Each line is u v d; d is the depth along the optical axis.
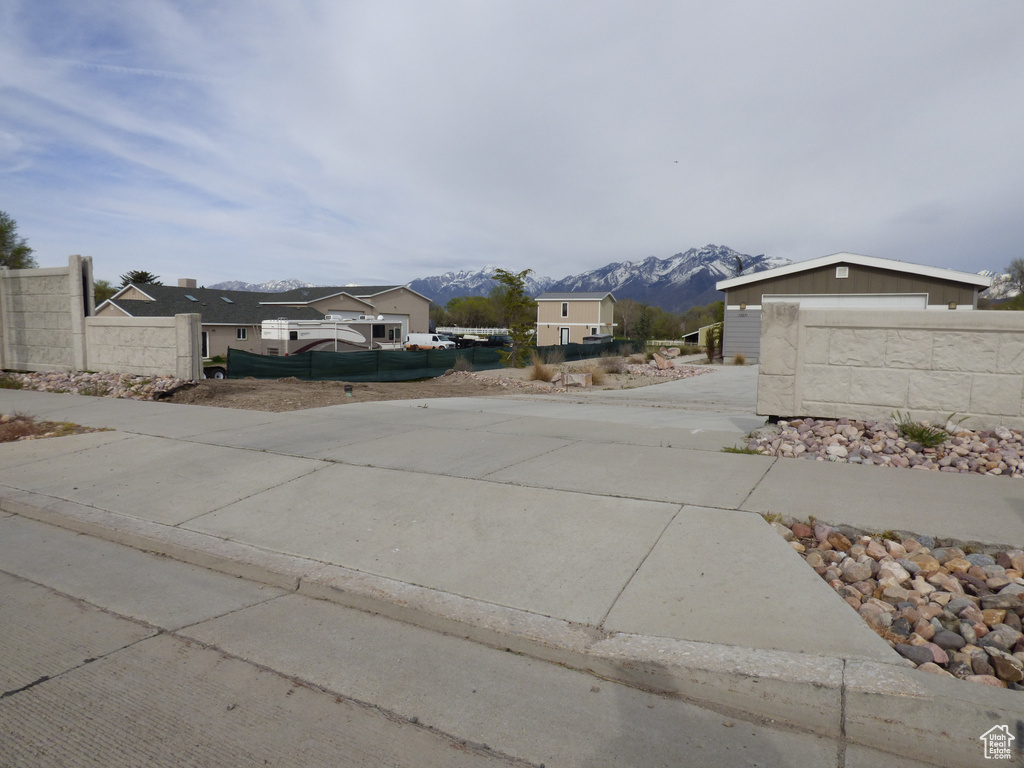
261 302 47.53
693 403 14.92
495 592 4.26
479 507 5.76
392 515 5.71
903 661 3.28
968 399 7.25
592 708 3.17
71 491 6.76
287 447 8.17
